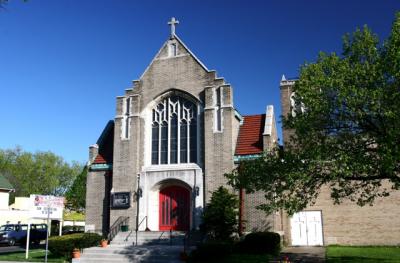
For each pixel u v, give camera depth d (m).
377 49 17.95
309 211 29.23
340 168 16.48
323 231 28.72
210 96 29.28
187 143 29.83
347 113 17.39
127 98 31.67
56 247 24.70
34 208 23.27
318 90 17.58
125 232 28.47
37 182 74.69
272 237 23.83
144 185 29.55
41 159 75.50
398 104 16.16
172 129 30.56
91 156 32.28
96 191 31.45
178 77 30.86
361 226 28.05
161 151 30.36
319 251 25.41
